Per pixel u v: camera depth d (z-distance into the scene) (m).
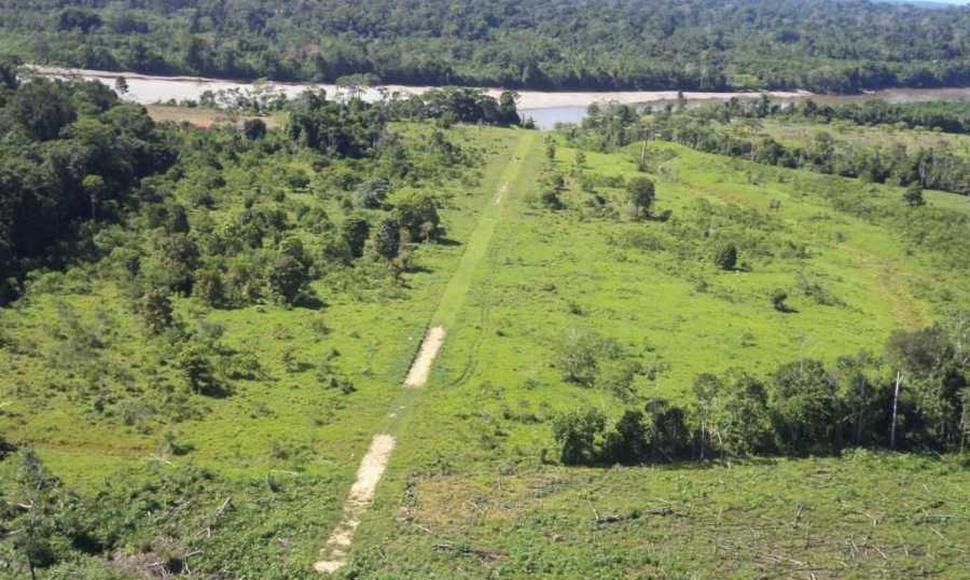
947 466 71.56
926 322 103.25
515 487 64.06
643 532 59.03
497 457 68.25
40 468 59.72
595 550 56.50
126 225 112.88
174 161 140.50
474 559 54.97
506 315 97.00
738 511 62.44
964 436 73.81
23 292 92.31
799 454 72.25
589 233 129.88
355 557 54.66
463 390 79.00
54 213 105.56
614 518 60.34
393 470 65.50
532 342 90.25
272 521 57.88
